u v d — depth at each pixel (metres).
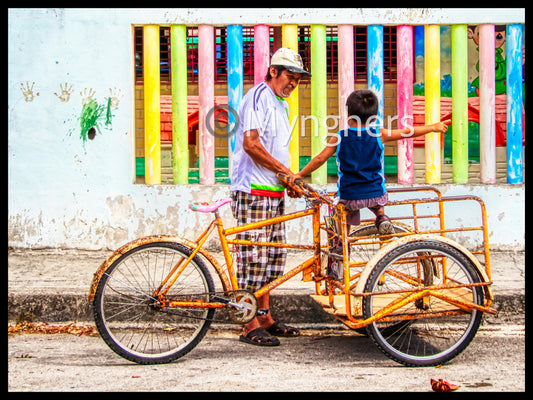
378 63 6.37
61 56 6.31
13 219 6.39
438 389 3.65
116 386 3.75
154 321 4.96
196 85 7.43
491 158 6.44
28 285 5.29
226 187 6.39
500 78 7.36
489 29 6.38
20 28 6.29
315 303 5.00
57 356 4.35
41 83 6.33
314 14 6.28
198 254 4.23
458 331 4.82
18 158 6.36
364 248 6.41
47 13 6.27
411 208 6.39
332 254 4.17
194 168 7.44
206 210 4.19
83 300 5.04
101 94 6.32
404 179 6.44
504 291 5.05
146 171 6.44
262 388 3.71
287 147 4.51
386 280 5.12
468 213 6.40
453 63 6.44
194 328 4.92
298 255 6.30
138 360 4.11
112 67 6.31
